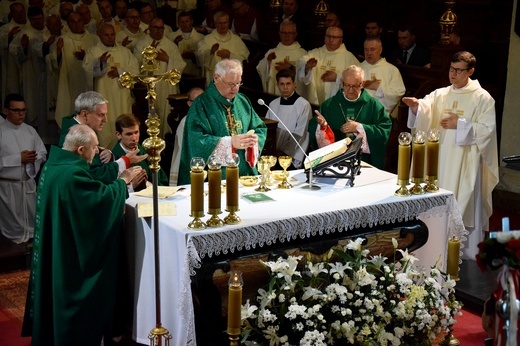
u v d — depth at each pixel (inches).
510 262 135.6
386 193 228.4
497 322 139.3
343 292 199.3
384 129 277.0
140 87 419.5
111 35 440.1
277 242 211.2
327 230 212.7
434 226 237.5
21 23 477.7
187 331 193.0
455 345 218.7
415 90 376.8
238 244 200.1
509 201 363.3
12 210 313.4
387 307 207.5
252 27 516.1
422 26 444.1
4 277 285.7
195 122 244.4
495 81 404.8
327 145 250.4
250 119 253.9
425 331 209.5
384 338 200.7
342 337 205.5
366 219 218.5
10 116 314.5
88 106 240.1
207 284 199.5
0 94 494.6
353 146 236.1
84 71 438.3
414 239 229.9
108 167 223.3
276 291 202.5
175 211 208.4
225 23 476.4
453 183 290.8
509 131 376.8
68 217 208.8
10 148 312.5
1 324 247.1
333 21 443.5
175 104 334.0
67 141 214.8
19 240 313.1
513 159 221.6
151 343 194.5
